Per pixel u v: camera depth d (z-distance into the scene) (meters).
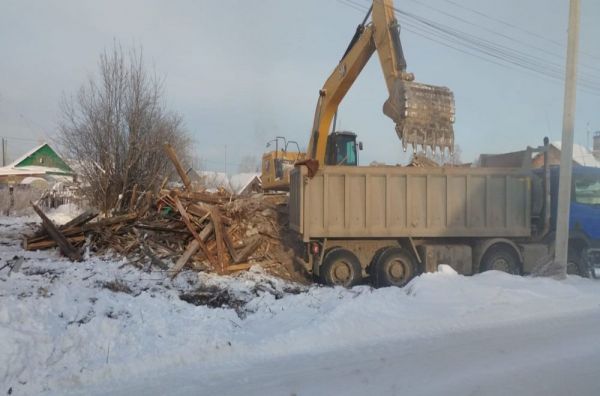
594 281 10.99
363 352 6.19
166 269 10.81
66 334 6.00
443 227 11.37
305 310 8.03
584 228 11.97
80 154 18.81
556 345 6.52
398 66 12.14
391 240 11.60
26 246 12.63
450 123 11.55
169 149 15.20
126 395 4.84
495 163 12.98
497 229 11.59
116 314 7.31
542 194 11.82
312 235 10.98
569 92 11.07
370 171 11.09
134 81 18.94
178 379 5.25
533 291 9.08
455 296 8.56
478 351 6.26
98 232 12.54
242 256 11.61
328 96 14.63
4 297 7.18
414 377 5.38
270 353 6.10
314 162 10.95
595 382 5.29
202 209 12.18
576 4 11.05
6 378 4.98
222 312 7.75
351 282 11.05
